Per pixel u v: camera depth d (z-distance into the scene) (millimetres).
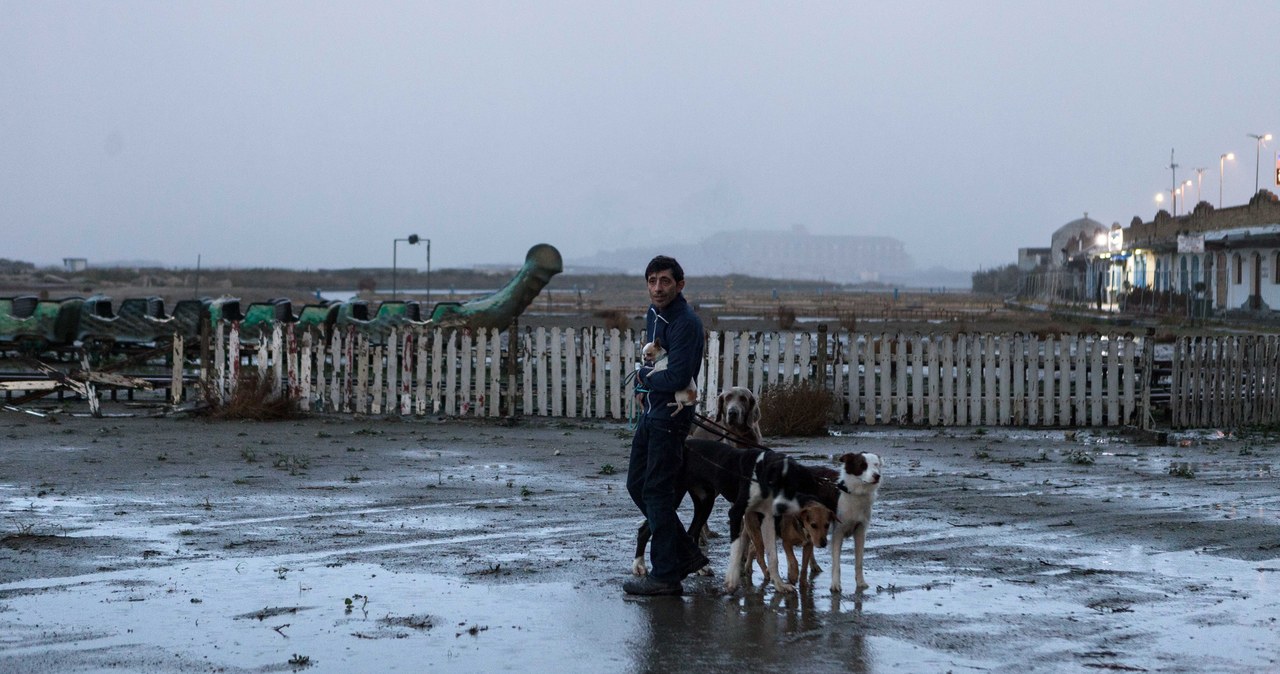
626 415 18766
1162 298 62531
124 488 11805
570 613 7176
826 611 7262
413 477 12781
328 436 16562
